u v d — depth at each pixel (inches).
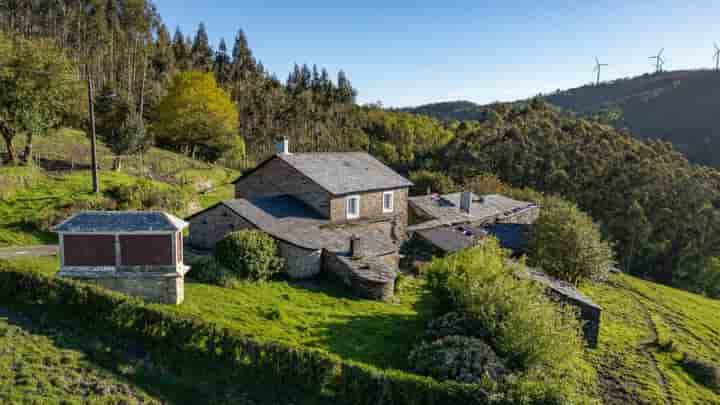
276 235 1013.2
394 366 677.3
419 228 1508.4
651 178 3063.5
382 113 5979.3
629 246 2856.8
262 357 562.9
